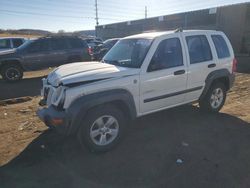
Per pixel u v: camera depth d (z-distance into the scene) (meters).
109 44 18.02
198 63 5.65
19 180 3.76
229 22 25.45
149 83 4.86
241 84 10.13
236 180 3.69
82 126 4.29
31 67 12.44
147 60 4.84
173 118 6.10
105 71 4.51
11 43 17.25
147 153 4.48
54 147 4.75
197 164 4.11
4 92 9.69
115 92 4.42
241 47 24.58
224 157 4.32
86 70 4.58
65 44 13.25
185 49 5.45
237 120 5.98
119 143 4.72
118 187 3.57
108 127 4.52
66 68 4.85
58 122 4.11
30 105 7.61
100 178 3.78
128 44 5.48
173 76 5.20
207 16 28.27
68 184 3.66
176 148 4.65
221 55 6.17
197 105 6.99
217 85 6.25
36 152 4.58
